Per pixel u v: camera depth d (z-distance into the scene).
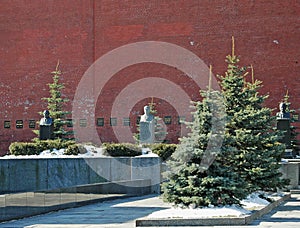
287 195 22.55
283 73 35.38
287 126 28.14
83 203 20.45
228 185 15.11
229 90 19.27
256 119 19.05
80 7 38.47
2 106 38.81
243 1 36.12
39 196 17.59
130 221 15.53
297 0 35.50
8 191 24.14
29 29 39.03
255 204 17.75
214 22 36.47
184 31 36.91
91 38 38.22
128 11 37.75
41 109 38.44
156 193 25.03
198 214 14.55
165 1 37.22
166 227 13.92
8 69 39.06
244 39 36.03
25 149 26.17
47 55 38.69
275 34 35.62
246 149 18.70
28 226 14.77
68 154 25.62
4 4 39.41
